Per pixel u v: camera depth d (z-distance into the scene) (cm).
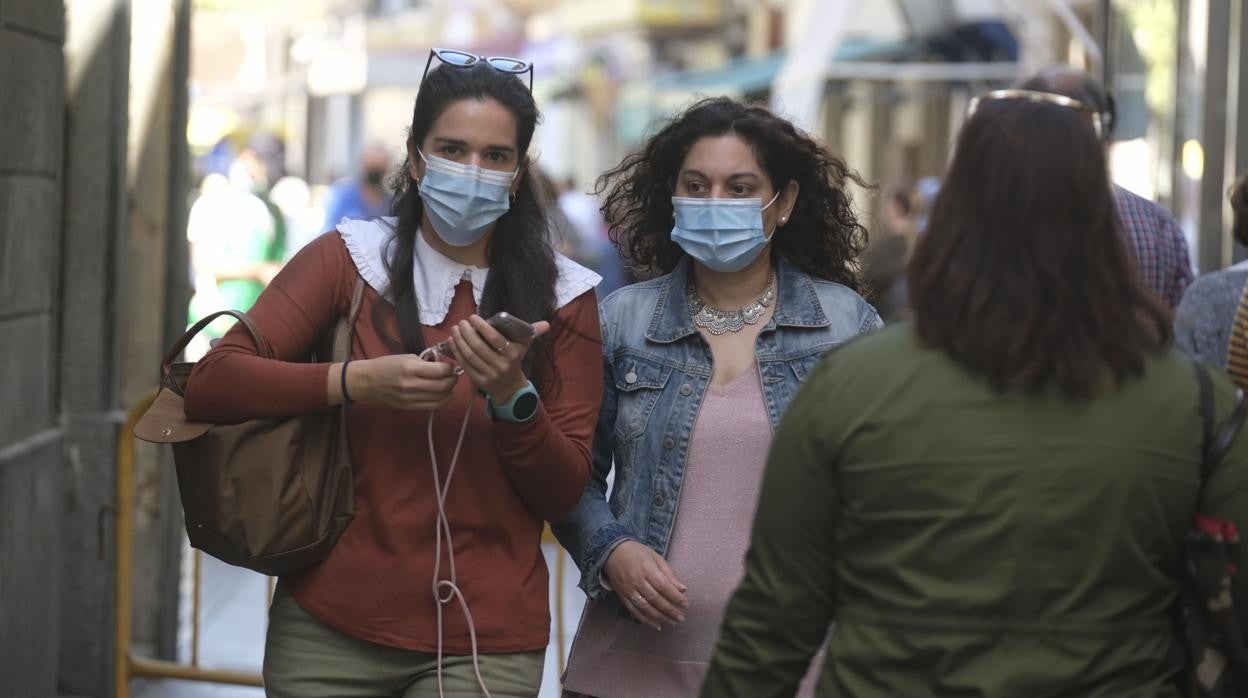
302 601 984
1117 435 707
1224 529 716
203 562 2617
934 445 711
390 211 1027
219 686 1895
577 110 9644
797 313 1080
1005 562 700
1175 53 2561
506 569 991
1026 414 708
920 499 712
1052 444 704
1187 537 723
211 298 3186
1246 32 2022
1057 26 4831
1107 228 720
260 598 2370
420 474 977
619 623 1068
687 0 9462
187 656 2011
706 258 1067
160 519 1972
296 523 954
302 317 991
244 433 953
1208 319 1032
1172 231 1384
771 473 759
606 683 1061
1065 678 695
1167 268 1376
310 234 4481
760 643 764
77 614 1750
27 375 1480
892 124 6800
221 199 3412
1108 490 702
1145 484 706
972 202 725
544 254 1016
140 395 1994
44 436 1516
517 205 1021
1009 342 705
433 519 975
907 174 6669
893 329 747
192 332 990
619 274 4753
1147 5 3128
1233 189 1109
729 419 1059
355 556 973
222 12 8681
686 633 1043
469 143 983
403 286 995
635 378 1088
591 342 1027
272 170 4891
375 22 9819
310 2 8794
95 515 1748
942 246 728
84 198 1742
